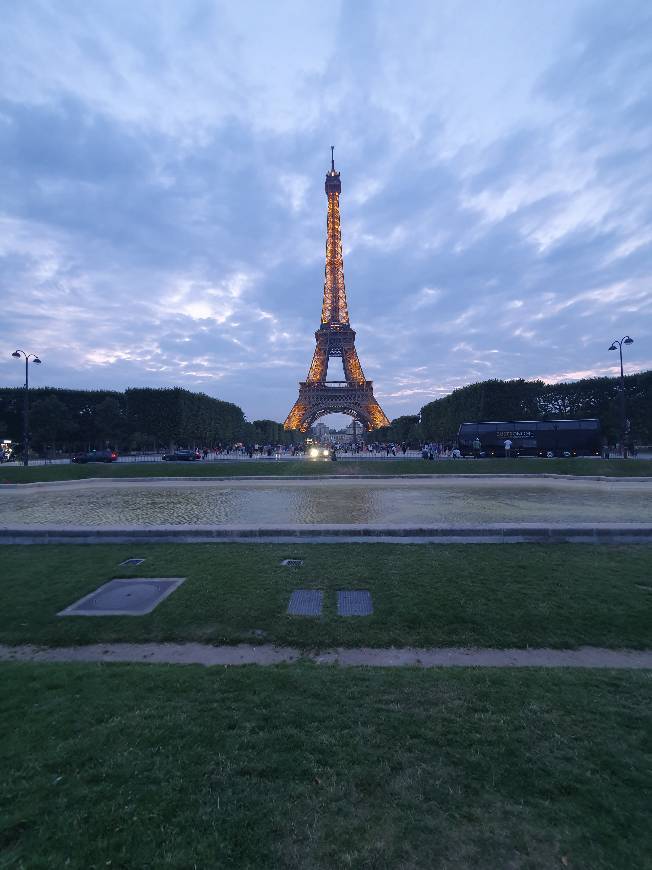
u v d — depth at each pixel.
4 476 39.19
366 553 13.29
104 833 3.76
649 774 4.42
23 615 9.32
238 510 23.25
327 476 40.44
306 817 3.89
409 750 4.78
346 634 8.32
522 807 4.00
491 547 13.88
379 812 3.94
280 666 7.07
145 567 12.18
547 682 6.28
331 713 5.47
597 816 3.89
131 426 79.75
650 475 38.19
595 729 5.16
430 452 53.88
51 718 5.39
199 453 72.19
